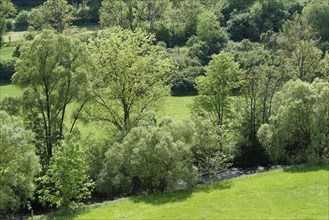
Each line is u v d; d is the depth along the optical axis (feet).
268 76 258.37
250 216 150.41
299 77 303.07
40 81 202.59
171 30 485.15
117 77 229.04
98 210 168.04
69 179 167.84
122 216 158.81
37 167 168.45
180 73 373.61
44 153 201.77
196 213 156.56
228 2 547.49
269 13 479.82
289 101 211.61
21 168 166.71
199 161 201.26
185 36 480.64
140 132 192.95
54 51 203.62
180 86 368.48
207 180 221.05
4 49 479.41
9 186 163.84
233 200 166.30
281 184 177.78
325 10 421.18
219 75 261.65
